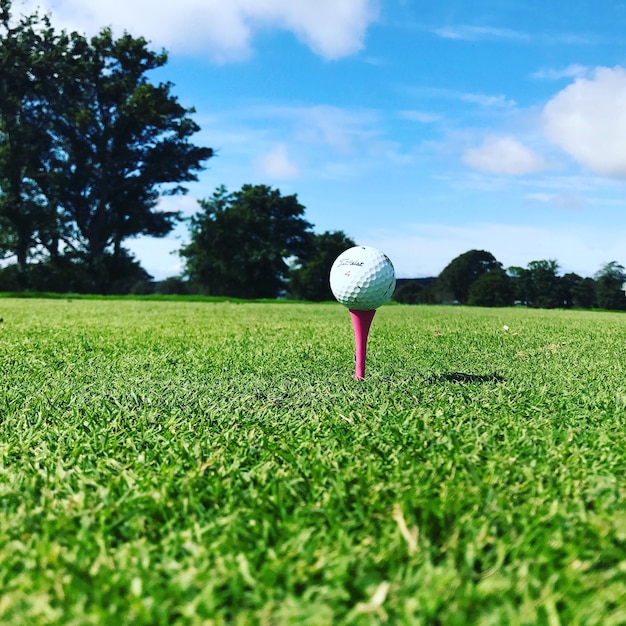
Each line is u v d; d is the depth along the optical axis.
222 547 0.16
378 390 0.37
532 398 0.35
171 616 0.13
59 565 0.15
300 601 0.13
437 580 0.14
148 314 1.24
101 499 0.19
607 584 0.14
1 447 0.26
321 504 0.19
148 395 0.36
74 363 0.49
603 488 0.19
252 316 1.20
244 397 0.35
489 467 0.22
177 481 0.21
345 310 1.61
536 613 0.13
